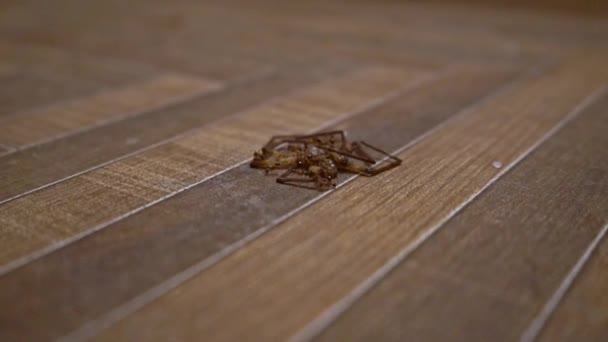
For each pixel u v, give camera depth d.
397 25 0.47
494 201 0.21
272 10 0.54
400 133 0.26
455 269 0.19
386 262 0.19
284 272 0.19
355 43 0.41
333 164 0.23
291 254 0.19
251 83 0.32
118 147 0.25
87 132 0.26
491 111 0.28
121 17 0.50
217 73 0.34
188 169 0.23
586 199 0.22
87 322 0.17
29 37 0.42
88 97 0.30
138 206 0.21
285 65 0.35
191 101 0.30
